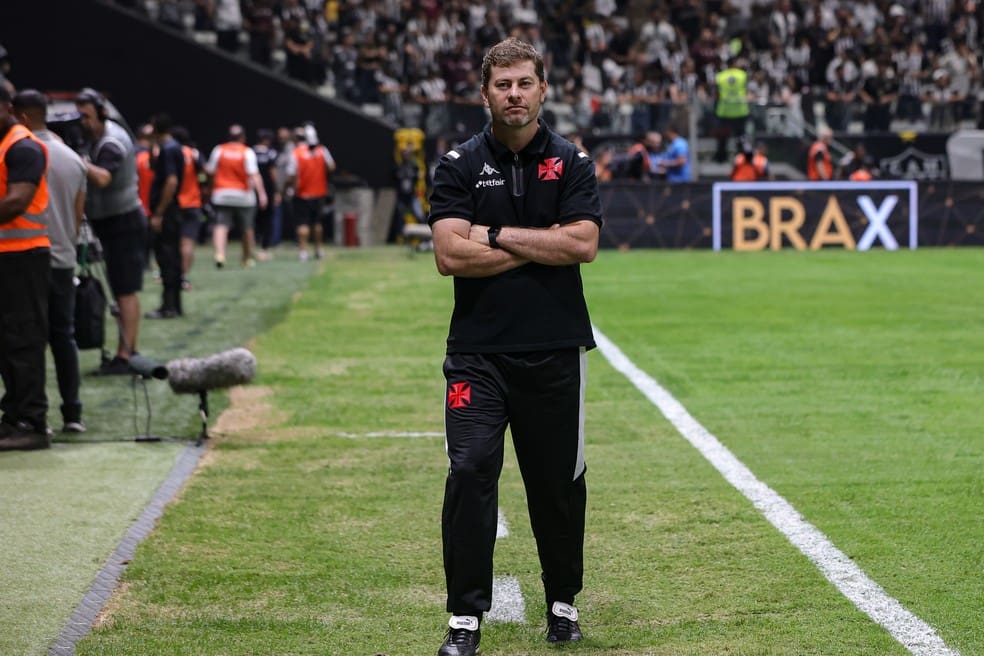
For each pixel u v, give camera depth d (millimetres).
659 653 5156
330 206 30719
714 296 18422
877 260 24828
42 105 9039
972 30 38781
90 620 5512
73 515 7148
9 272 8586
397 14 35219
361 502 7492
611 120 31469
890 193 27969
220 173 22578
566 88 33531
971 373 11891
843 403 10453
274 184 27891
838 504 7363
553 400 5133
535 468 5227
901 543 6594
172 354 12883
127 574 6125
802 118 31797
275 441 9156
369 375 11969
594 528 6914
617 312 16531
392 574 6176
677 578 6082
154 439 9094
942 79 35188
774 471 8164
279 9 33875
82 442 9039
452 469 5055
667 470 8211
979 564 6242
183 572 6172
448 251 5062
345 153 32500
